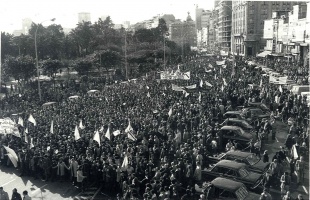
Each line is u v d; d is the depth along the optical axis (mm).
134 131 24984
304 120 26250
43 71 67875
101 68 78875
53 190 19250
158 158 21547
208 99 33062
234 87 38906
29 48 88938
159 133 24406
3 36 87812
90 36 102438
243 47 107625
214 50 144750
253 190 16219
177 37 169625
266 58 74062
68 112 32781
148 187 15438
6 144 24016
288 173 17406
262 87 37156
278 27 75188
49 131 25750
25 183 20578
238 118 26891
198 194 15828
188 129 26375
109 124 26016
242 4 108438
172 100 34156
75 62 73188
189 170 18047
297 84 38906
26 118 32406
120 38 103938
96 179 19234
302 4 61000
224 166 17141
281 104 30781
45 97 44375
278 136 26422
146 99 35844
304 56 59125
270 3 102625
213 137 23453
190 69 63188
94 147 21312
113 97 38688
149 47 97750
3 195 16359
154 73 64562
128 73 74000
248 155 18547
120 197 17312
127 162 17891
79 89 52625
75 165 19562
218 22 169750
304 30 57938
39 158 20906
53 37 92938
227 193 14703
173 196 15805
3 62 64062
